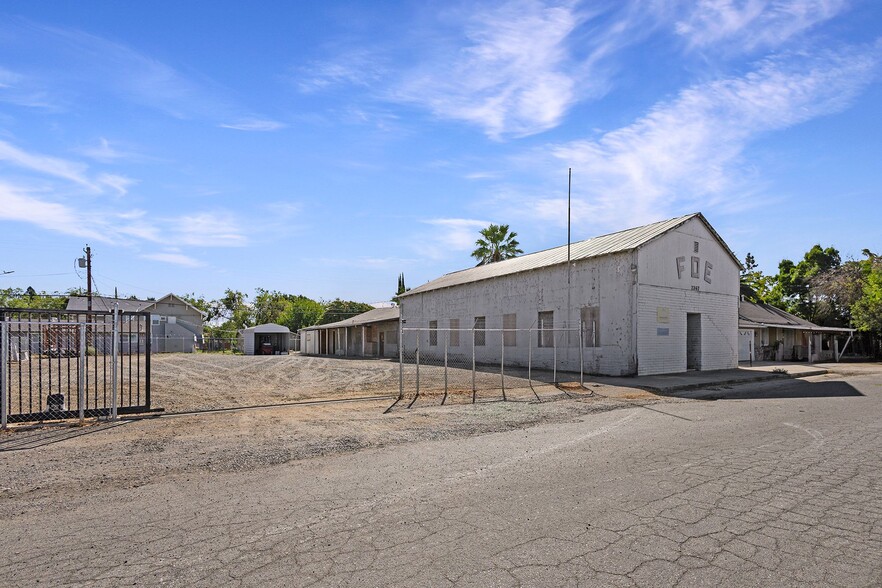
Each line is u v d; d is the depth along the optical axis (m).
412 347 36.09
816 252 53.09
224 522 4.77
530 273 25.14
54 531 4.61
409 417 10.92
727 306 23.77
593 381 18.14
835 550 4.01
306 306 74.50
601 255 21.02
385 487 5.85
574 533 4.38
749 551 4.00
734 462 6.73
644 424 9.91
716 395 14.80
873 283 36.91
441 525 4.61
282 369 26.34
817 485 5.70
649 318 20.14
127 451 7.73
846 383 18.27
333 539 4.32
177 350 53.91
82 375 10.27
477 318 29.19
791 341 35.38
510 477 6.19
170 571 3.77
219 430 9.42
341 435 8.97
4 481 6.21
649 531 4.41
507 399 13.76
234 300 81.12
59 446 8.08
